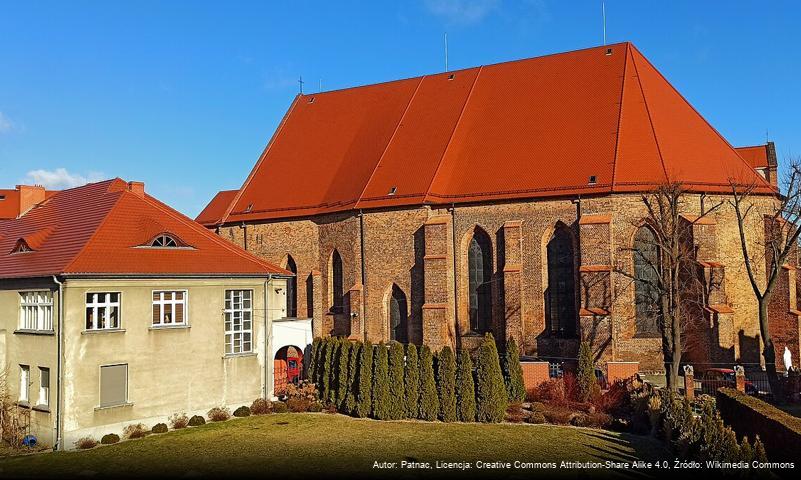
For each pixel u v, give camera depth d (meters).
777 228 48.31
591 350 45.94
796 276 52.97
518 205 52.34
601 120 52.66
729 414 30.48
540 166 52.66
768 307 50.06
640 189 48.28
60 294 35.12
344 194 60.34
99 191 45.50
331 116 70.06
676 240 43.34
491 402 37.81
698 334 46.84
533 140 54.56
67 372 34.84
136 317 37.88
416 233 55.19
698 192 48.88
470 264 54.69
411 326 55.25
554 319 51.19
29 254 40.44
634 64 55.03
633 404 37.72
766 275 50.56
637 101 52.72
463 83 62.41
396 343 40.06
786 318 49.22
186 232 43.91
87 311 36.16
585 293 47.81
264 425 38.41
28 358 37.25
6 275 38.56
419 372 39.31
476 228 54.06
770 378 40.94
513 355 41.44
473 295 54.44
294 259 63.62
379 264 56.81
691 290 47.06
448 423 37.84
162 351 38.84
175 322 39.94
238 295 43.44
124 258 38.31
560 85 56.84
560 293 51.03
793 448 23.06
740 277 50.19
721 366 45.34
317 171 65.75
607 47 56.84
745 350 50.00
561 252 51.16
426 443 33.16
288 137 71.81
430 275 52.78
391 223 56.34
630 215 48.72
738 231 50.25
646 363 47.38
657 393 36.69
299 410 42.47
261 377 43.88
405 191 55.88
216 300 41.81
